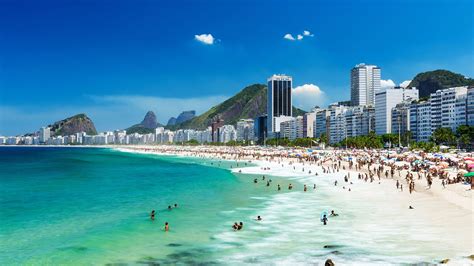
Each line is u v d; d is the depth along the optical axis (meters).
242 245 40.66
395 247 38.28
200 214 56.50
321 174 116.31
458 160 106.00
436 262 33.62
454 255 35.09
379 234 43.38
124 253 38.09
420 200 63.06
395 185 83.00
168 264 35.00
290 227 48.12
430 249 37.16
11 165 178.62
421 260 34.28
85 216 55.00
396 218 51.09
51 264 34.97
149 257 36.94
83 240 42.53
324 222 49.16
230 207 62.12
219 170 145.38
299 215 55.31
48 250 38.94
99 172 136.88
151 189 85.81
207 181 103.88
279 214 56.22
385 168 120.94
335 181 90.06
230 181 103.31
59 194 77.19
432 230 43.94
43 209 60.25
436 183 79.81
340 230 45.88
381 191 76.06
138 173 132.38
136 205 64.19
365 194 73.19
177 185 93.88
